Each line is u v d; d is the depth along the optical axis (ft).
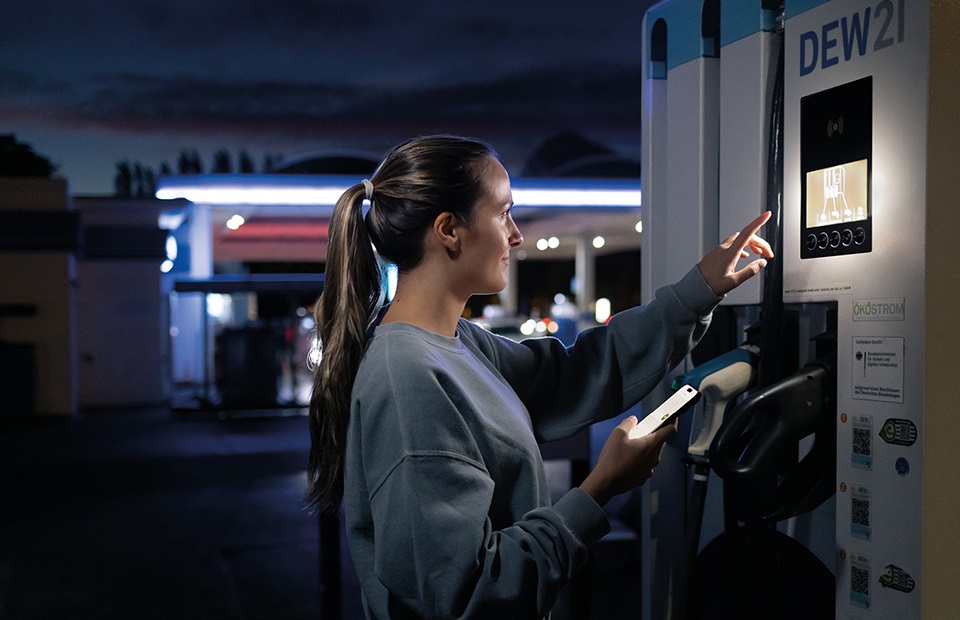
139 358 44.65
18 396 37.68
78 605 13.58
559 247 83.61
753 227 4.75
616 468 3.93
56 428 36.58
